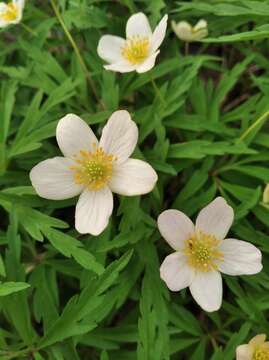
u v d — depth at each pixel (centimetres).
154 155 13
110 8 17
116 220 13
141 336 11
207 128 14
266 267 12
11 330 13
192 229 11
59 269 12
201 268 11
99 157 12
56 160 12
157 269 12
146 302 11
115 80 15
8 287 10
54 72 15
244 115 14
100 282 11
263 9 12
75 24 15
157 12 15
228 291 13
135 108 15
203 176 13
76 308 11
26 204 12
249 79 16
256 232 12
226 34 16
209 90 15
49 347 11
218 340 12
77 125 12
